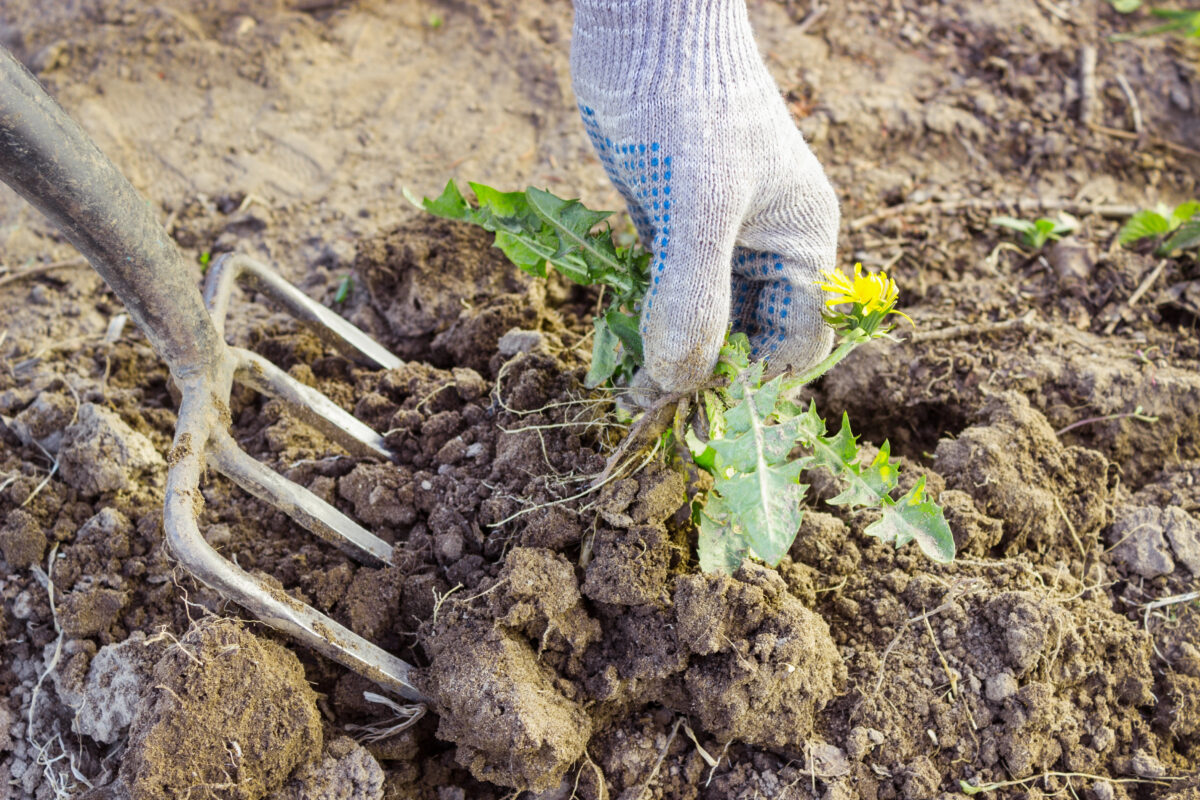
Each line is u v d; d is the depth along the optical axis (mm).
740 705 1878
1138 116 3547
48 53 3576
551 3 3982
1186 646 2137
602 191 3246
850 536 2219
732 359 1867
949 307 2867
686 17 1815
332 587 2045
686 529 2062
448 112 3570
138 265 1697
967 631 2039
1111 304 2875
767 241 1961
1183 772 2010
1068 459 2373
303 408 2211
